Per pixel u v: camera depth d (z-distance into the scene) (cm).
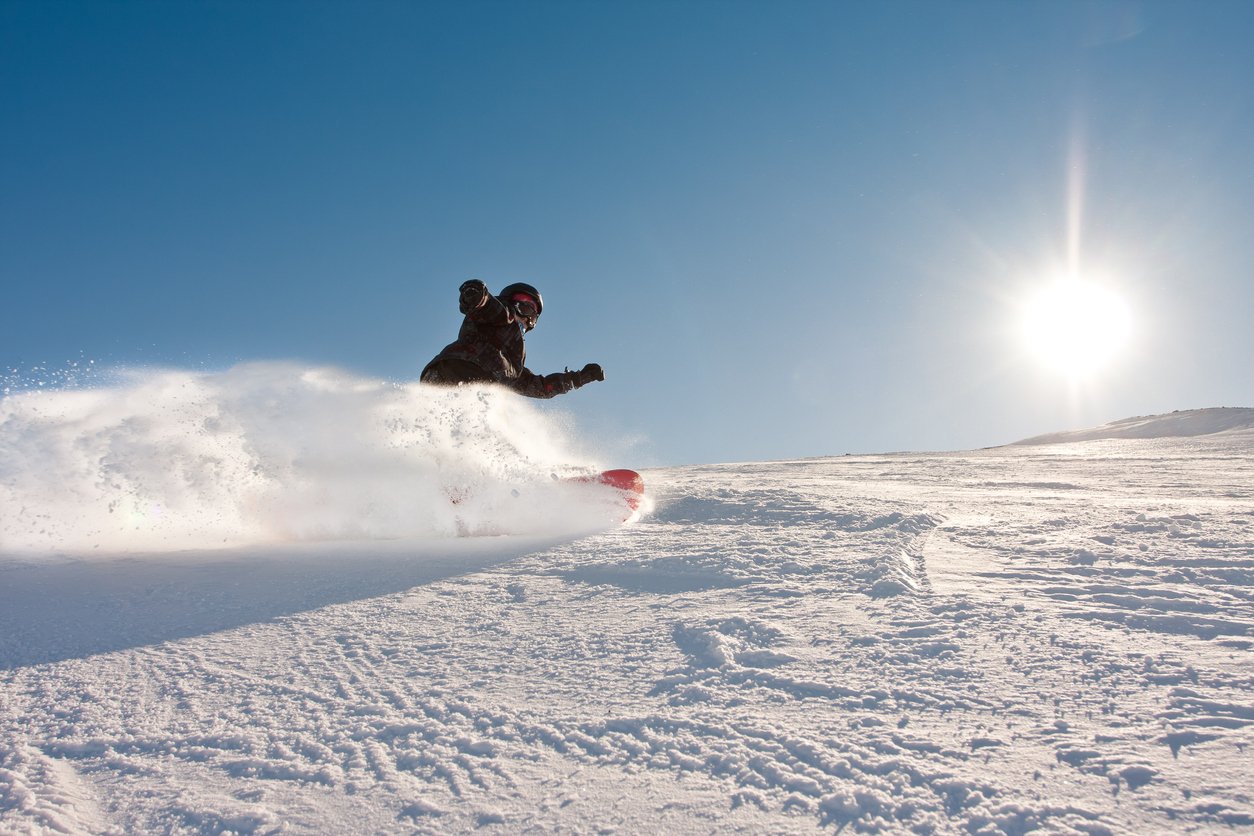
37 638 187
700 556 263
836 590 211
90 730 131
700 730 123
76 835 99
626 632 181
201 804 105
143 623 199
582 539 325
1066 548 268
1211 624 172
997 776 105
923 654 155
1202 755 109
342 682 153
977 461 1305
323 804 105
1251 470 907
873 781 105
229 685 152
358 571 265
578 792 106
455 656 168
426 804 104
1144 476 817
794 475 959
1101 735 116
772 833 94
